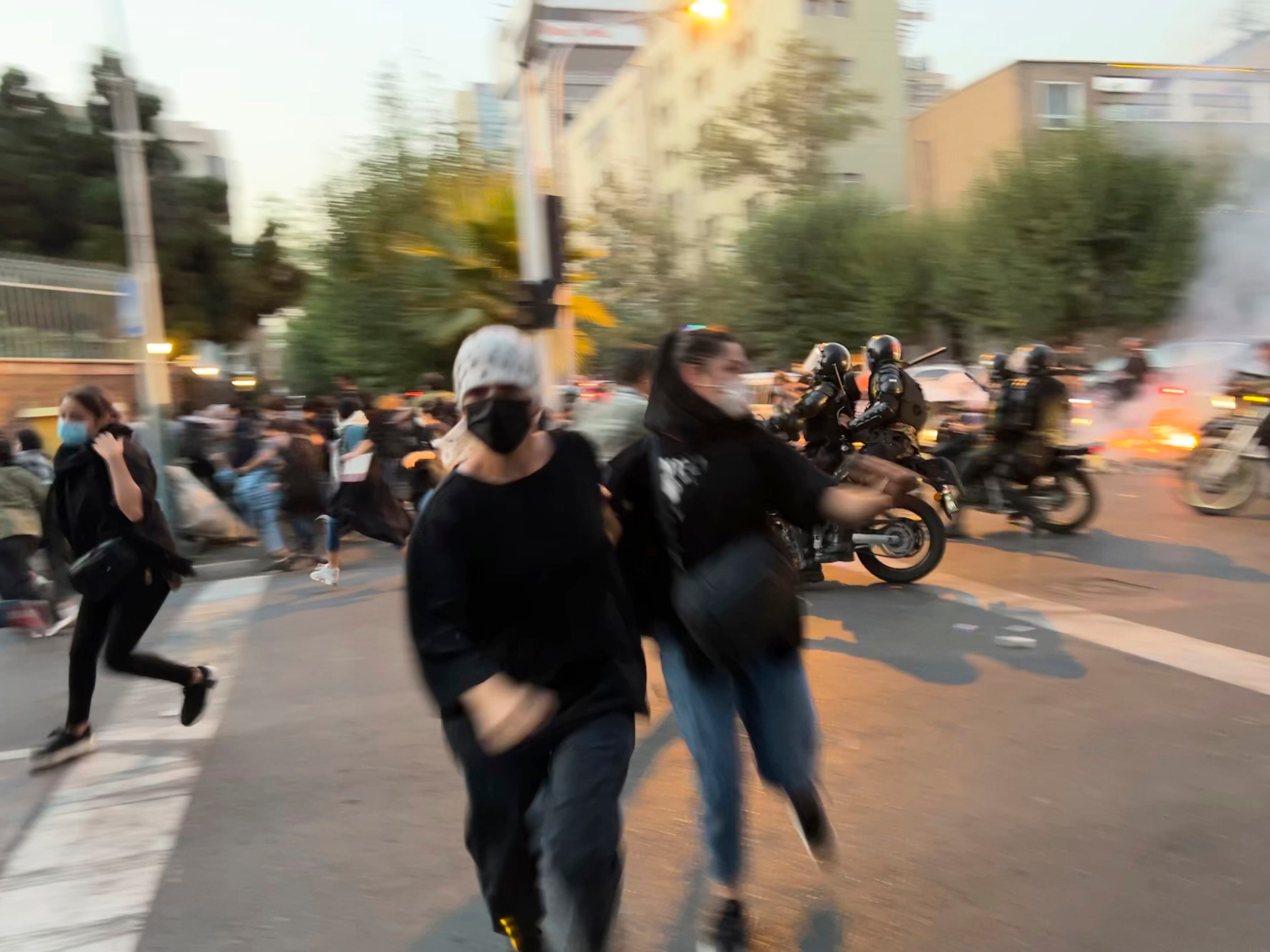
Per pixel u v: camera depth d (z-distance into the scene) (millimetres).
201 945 2912
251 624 7234
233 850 3504
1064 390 8344
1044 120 30328
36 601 7562
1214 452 9234
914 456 6801
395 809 3777
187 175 35969
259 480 10016
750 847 3271
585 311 10398
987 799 3539
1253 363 13656
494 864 2223
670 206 31578
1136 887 2934
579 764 2143
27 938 2990
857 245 25391
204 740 4676
